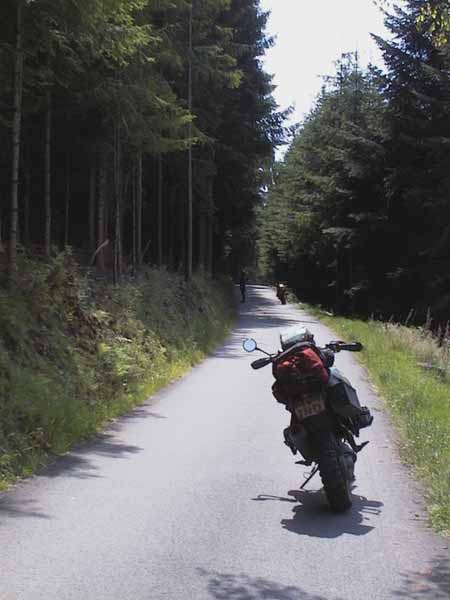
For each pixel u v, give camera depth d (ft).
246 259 232.53
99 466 24.89
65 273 42.39
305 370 21.01
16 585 14.87
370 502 21.36
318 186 129.08
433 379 47.75
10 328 32.37
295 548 17.37
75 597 14.35
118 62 45.55
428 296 100.78
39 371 32.42
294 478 24.04
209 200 103.04
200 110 88.48
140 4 38.99
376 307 115.75
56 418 28.40
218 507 20.58
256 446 28.45
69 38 40.68
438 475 22.84
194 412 35.83
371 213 111.45
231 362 57.88
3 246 41.42
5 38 38.63
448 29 27.89
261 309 132.87
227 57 76.18
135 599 14.33
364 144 107.14
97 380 37.91
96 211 88.99
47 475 23.56
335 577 15.62
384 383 43.88
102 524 18.81
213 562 16.38
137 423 32.86
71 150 67.10
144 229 112.78
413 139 100.17
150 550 17.04
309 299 183.01
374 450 27.94
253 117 105.40
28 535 17.83
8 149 54.85
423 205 98.27
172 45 61.52
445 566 16.35
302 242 149.38
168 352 54.13
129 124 55.21
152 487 22.44
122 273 64.85
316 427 20.79
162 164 93.91
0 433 24.70
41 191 83.71
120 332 47.85
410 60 102.42
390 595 14.74
